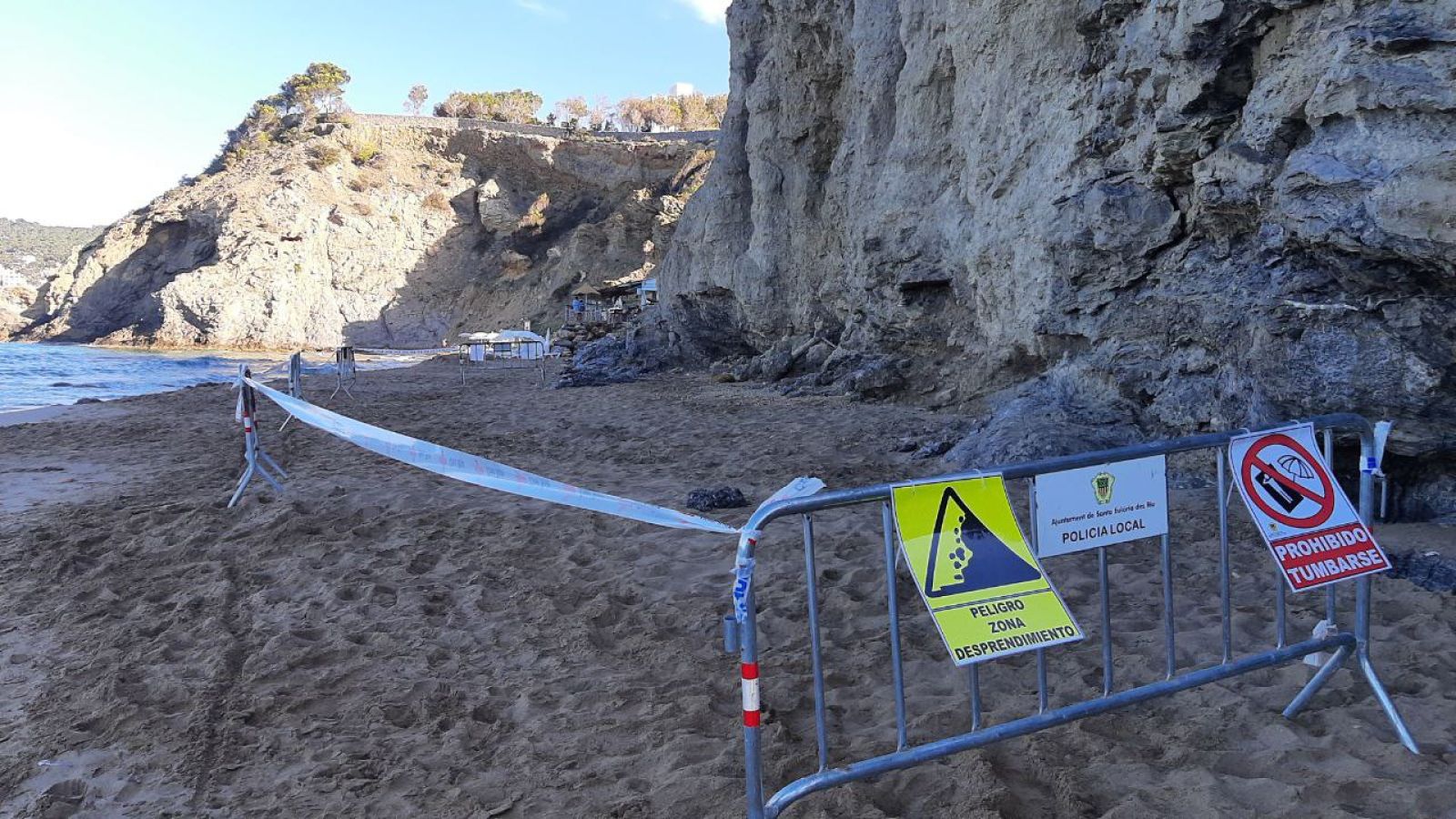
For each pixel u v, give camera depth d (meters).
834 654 4.39
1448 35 4.84
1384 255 5.34
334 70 93.25
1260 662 3.24
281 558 6.23
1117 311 9.11
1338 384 5.72
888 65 15.94
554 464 10.30
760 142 21.16
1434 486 5.60
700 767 3.24
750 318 22.20
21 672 4.35
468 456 4.87
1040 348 10.78
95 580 5.80
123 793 3.20
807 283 20.30
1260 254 7.08
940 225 13.93
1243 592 5.00
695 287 24.64
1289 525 3.26
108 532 6.96
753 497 8.20
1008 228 11.19
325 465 10.03
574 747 3.49
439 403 18.70
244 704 3.90
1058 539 2.92
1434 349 5.31
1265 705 3.57
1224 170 7.11
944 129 13.87
